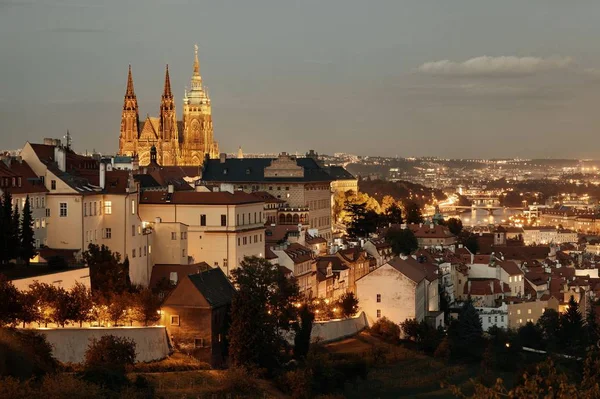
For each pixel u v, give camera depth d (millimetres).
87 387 178875
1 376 177000
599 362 142000
